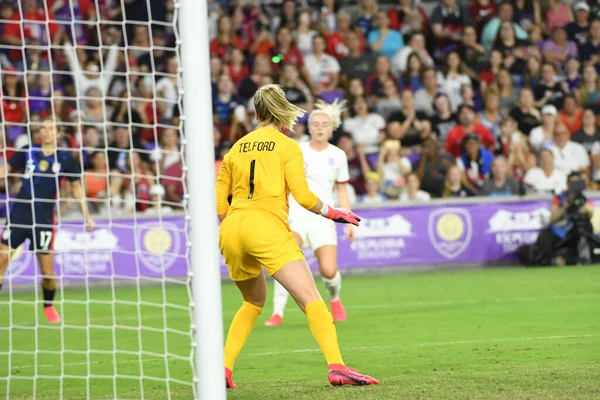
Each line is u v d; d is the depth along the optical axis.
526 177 62.72
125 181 57.56
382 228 55.81
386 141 61.41
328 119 33.38
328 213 20.61
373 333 30.81
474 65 68.88
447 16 70.81
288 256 20.03
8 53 61.38
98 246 51.75
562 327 30.69
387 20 69.44
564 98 67.81
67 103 59.97
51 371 25.09
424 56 68.56
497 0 72.19
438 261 56.47
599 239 56.62
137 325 35.25
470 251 56.97
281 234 20.12
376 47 68.94
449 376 21.25
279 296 34.22
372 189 58.66
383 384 20.25
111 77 61.97
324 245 33.72
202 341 17.78
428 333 30.27
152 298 45.72
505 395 18.16
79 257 51.50
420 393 18.72
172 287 51.16
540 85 68.50
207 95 18.17
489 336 28.98
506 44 70.06
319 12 70.31
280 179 20.25
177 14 18.89
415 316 35.19
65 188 54.41
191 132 18.05
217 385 17.75
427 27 70.62
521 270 54.44
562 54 71.19
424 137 63.34
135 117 60.59
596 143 66.56
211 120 18.19
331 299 34.81
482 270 55.56
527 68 69.00
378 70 66.12
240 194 20.47
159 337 31.75
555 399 17.56
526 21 71.94
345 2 71.94
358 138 63.47
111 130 59.53
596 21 72.44
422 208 56.44
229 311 39.34
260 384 21.53
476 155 62.06
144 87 61.81
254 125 63.09
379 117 64.12
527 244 57.47
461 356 24.95
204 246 17.86
